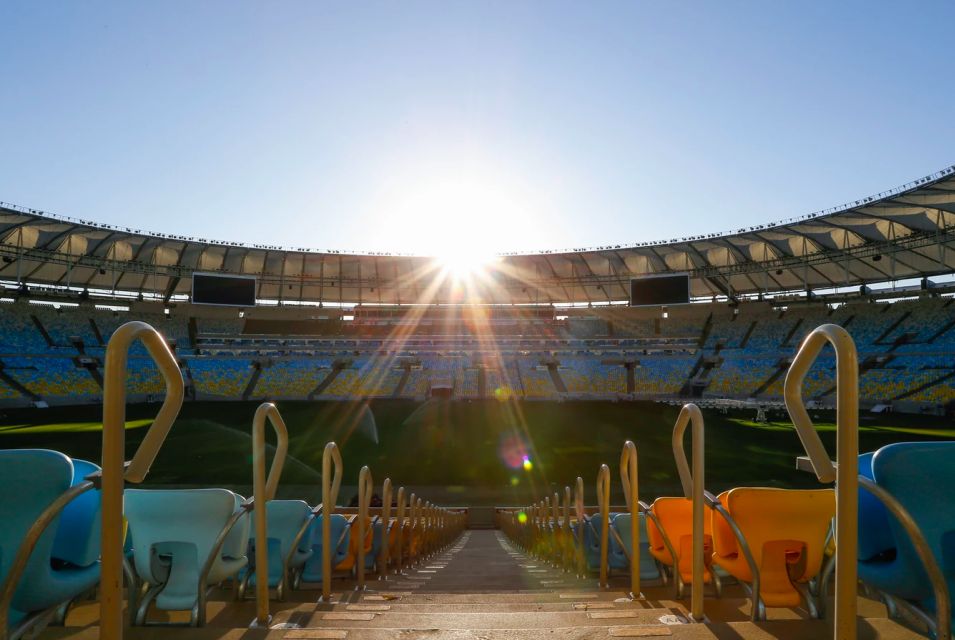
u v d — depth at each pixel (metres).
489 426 36.09
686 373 52.44
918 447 2.56
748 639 2.80
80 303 52.50
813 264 48.16
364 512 6.27
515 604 4.61
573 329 59.50
